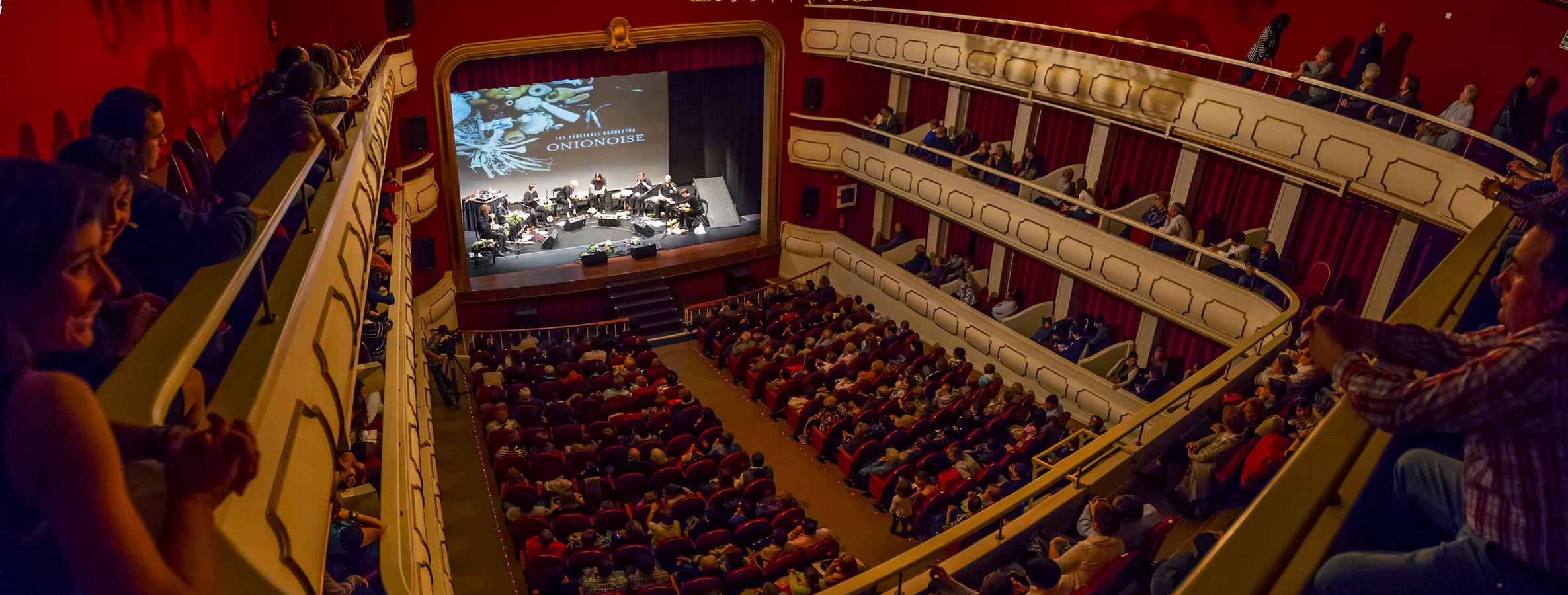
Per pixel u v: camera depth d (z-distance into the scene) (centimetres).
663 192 2580
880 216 2298
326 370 421
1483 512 187
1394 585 188
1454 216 1096
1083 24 1762
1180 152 1622
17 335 152
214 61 850
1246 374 1024
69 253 163
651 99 2523
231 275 287
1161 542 745
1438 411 187
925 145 1989
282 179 417
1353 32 1352
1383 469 247
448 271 2097
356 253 598
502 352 1889
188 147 438
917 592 834
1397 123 1212
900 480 1405
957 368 1744
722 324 2058
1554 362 171
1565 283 176
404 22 1736
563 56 2030
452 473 1520
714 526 1335
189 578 179
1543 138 1144
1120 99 1556
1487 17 1190
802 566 1250
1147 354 1730
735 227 2553
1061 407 1755
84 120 548
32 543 155
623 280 2241
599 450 1449
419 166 1906
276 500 290
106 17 593
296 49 589
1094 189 1794
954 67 1888
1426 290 335
